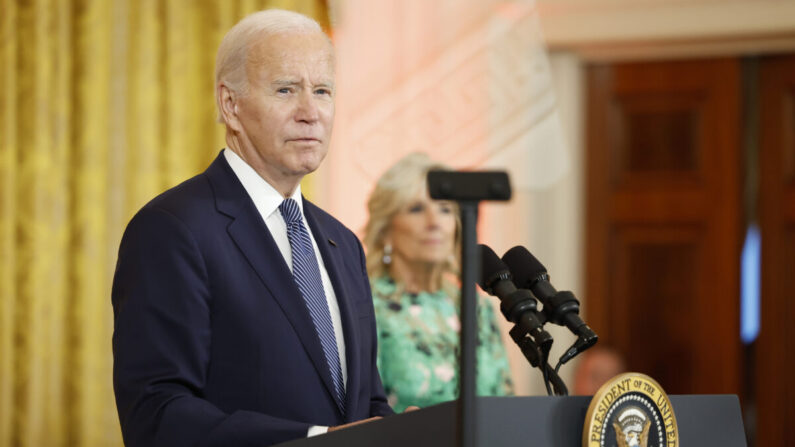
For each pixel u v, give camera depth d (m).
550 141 8.73
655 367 10.16
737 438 2.63
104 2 7.61
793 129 9.96
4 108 7.51
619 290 10.23
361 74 8.26
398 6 8.32
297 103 3.33
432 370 5.36
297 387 3.15
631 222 10.23
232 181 3.37
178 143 7.62
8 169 7.51
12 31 7.54
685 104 10.16
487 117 8.41
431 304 5.59
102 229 7.59
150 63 7.62
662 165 10.22
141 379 2.93
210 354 3.10
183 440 2.76
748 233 10.10
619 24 9.41
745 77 10.09
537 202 8.99
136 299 3.03
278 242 3.40
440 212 5.66
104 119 7.61
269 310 3.17
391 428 2.43
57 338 7.55
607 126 10.23
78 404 7.54
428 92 8.33
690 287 10.13
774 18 9.20
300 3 7.82
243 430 2.73
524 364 8.23
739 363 10.01
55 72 7.58
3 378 7.47
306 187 7.74
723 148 10.09
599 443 2.42
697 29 9.33
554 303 2.98
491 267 2.99
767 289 10.02
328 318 3.40
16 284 7.54
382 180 5.73
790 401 9.92
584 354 9.77
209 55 7.66
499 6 8.51
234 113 3.42
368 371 3.55
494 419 2.40
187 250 3.09
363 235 5.75
